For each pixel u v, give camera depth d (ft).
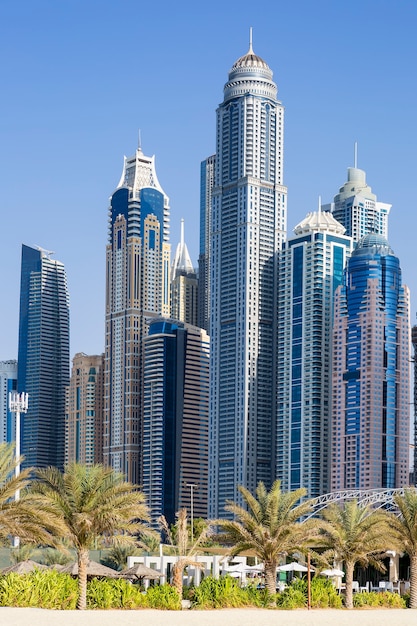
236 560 464.24
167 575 451.94
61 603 301.22
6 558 494.18
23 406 637.71
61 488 294.66
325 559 375.04
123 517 290.97
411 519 370.94
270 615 319.47
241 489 356.59
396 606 392.06
